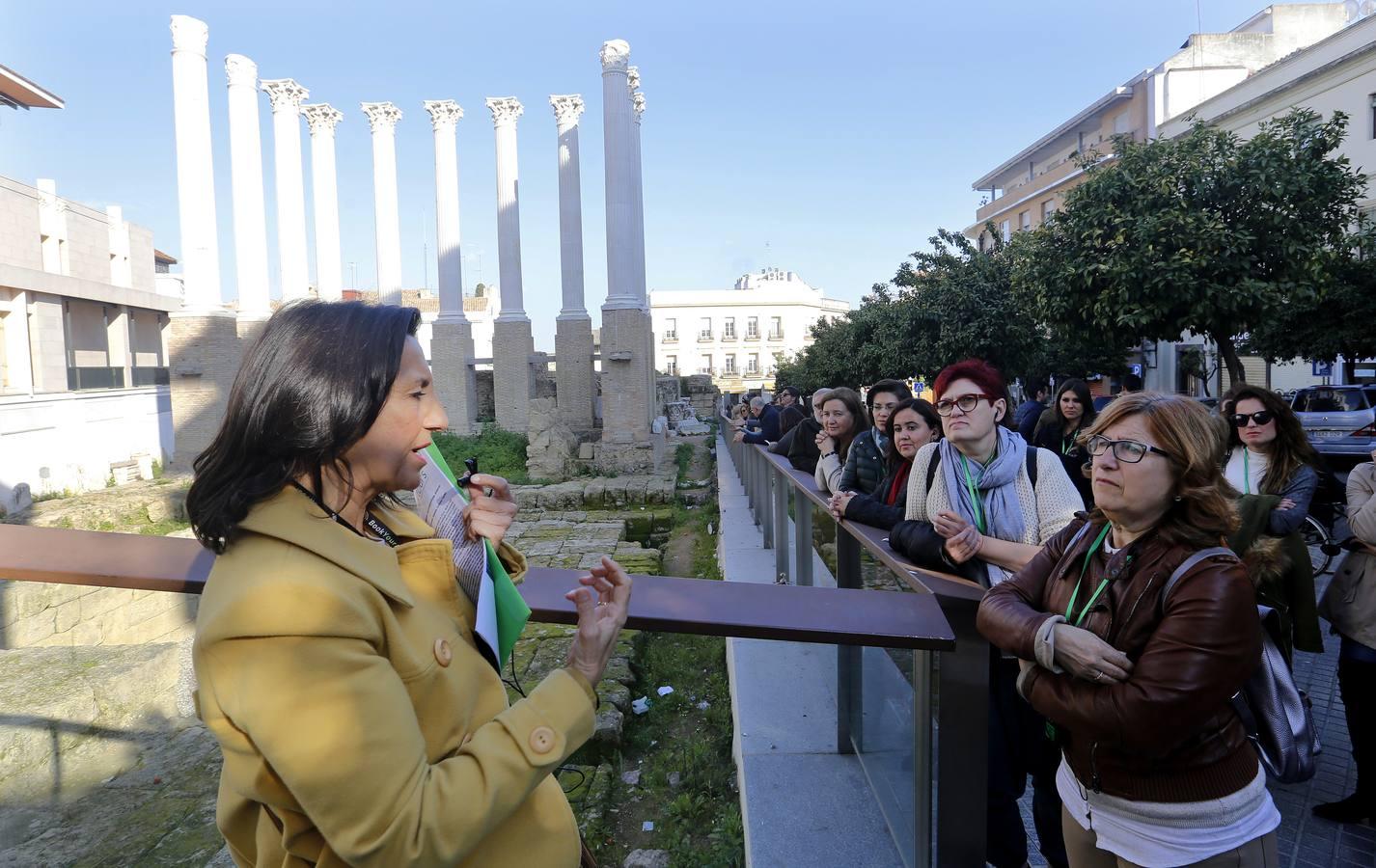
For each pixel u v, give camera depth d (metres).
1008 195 39.84
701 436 30.72
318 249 28.95
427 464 1.50
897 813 2.60
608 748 4.86
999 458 2.60
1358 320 14.72
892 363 20.72
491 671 1.32
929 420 3.38
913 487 2.81
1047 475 2.56
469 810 1.04
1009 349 17.66
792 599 1.78
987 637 1.77
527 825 1.24
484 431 23.41
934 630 1.65
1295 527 3.22
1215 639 1.50
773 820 2.88
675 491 16.80
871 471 4.09
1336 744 4.05
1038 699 1.67
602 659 1.30
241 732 1.04
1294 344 16.08
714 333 74.75
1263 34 29.66
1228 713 1.65
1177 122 27.00
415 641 1.18
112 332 27.11
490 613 1.36
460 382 25.95
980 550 2.25
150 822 3.46
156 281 35.31
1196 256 9.53
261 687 1.00
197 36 20.50
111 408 20.28
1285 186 9.53
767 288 74.88
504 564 1.61
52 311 23.03
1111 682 1.56
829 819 2.87
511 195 25.80
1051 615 1.67
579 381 25.36
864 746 3.20
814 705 3.88
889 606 1.77
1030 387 9.04
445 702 1.19
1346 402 16.42
